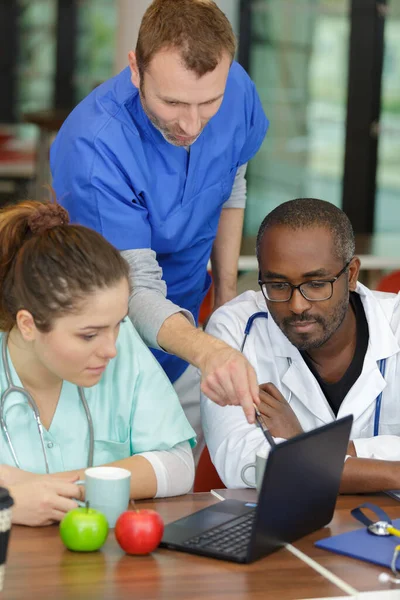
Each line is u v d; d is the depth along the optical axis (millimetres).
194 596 1579
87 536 1740
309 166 7211
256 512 1696
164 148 2615
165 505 2045
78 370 1903
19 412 2045
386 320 2453
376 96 6848
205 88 2254
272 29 7266
